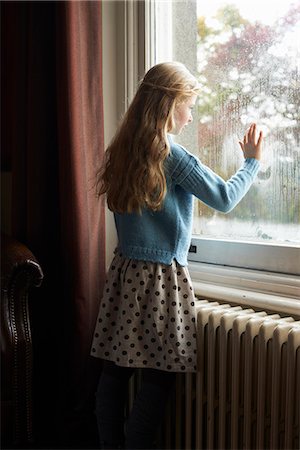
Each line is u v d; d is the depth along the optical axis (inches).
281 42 69.8
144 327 66.8
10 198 97.5
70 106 77.8
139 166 63.4
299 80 68.1
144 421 68.2
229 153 77.0
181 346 65.8
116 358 67.6
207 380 68.7
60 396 85.7
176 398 73.0
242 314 66.2
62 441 84.1
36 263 74.7
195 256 80.7
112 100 87.8
